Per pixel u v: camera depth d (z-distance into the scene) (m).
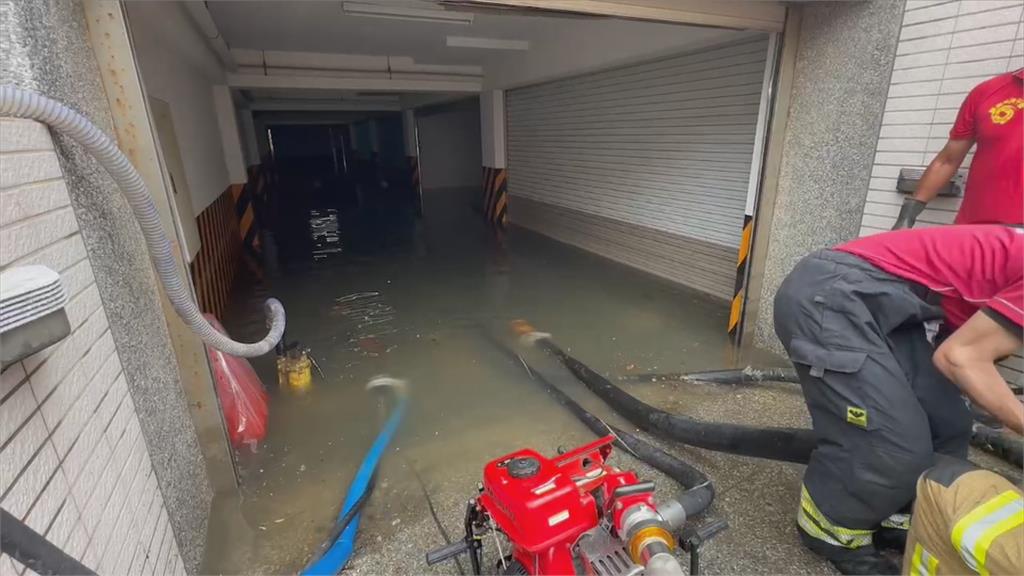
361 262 6.98
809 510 1.90
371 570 1.98
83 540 1.17
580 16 2.79
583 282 5.82
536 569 1.49
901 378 1.66
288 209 12.34
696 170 5.17
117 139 1.85
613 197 6.58
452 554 1.69
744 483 2.39
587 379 3.43
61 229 1.26
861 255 1.81
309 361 3.59
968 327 1.41
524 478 1.56
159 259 1.57
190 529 1.98
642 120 5.82
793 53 3.25
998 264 1.54
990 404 1.38
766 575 1.88
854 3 2.92
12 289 0.89
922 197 2.59
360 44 6.82
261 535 2.20
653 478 2.43
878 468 1.66
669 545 1.37
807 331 1.81
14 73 1.21
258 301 5.39
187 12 4.02
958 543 1.29
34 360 1.08
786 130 3.41
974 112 2.31
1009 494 1.32
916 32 2.68
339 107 13.80
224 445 2.35
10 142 1.08
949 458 1.56
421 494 2.42
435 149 14.60
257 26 5.62
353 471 2.63
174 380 2.05
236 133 7.57
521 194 9.06
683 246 5.52
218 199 6.10
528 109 8.38
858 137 3.01
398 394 3.39
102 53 1.76
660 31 4.74
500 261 6.88
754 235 3.63
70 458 1.17
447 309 5.00
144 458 1.61
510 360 3.87
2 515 0.81
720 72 4.69
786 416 2.96
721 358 3.78
